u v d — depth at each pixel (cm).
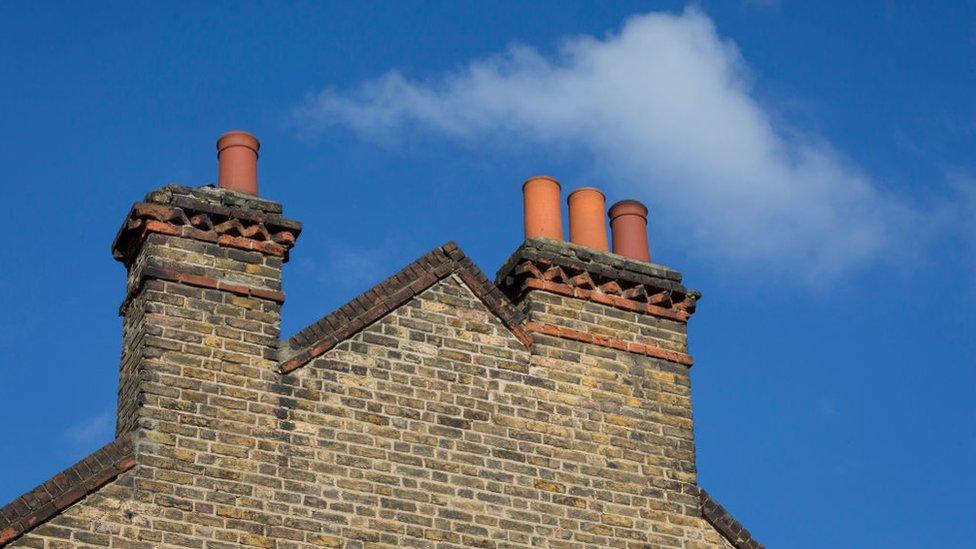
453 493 2244
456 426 2284
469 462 2270
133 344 2219
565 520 2295
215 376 2189
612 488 2344
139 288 2238
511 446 2306
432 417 2277
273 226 2305
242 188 2338
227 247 2273
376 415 2245
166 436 2133
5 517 2023
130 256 2291
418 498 2222
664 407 2431
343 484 2189
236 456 2155
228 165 2356
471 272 2389
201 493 2119
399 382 2278
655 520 2352
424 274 2356
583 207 2566
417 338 2316
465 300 2367
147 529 2077
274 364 2223
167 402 2153
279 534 2133
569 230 2562
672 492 2378
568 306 2444
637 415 2408
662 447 2403
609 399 2400
